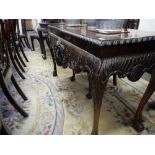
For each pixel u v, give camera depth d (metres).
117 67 0.72
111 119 1.07
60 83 1.61
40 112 1.14
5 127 0.81
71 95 1.37
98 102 0.78
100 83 0.71
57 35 1.28
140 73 0.81
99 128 0.99
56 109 1.18
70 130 0.97
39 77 1.77
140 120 1.02
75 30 1.01
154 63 0.84
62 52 1.15
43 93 1.41
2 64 0.98
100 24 0.86
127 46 0.70
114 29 0.86
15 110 1.17
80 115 1.11
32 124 1.02
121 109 1.18
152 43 0.78
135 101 1.29
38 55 2.74
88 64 0.77
